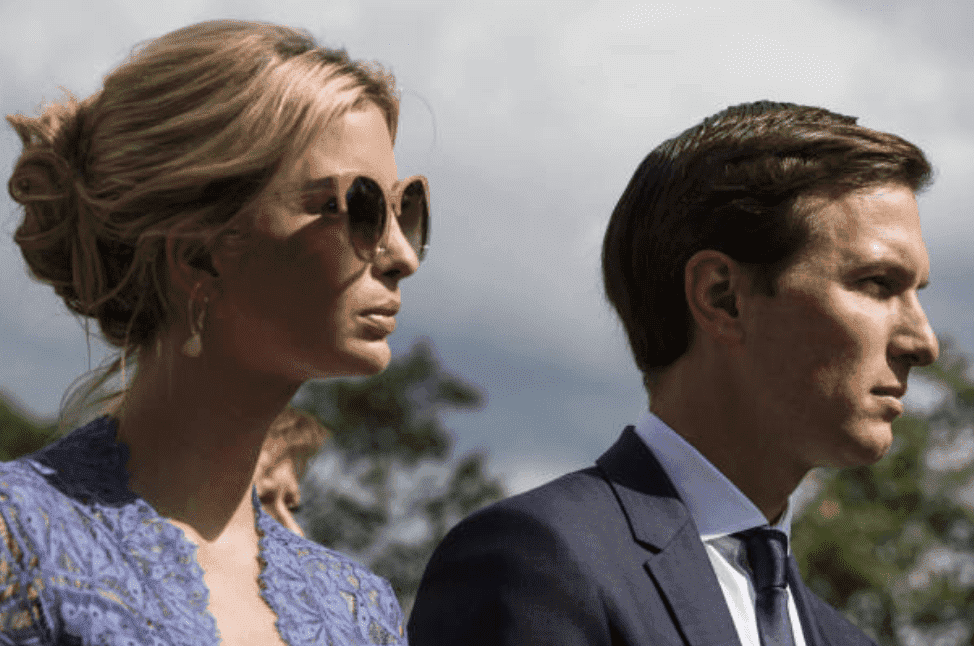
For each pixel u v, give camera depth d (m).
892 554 34.06
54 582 1.52
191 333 1.78
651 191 2.85
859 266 2.62
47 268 1.83
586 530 2.57
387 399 45.38
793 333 2.63
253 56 1.79
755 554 2.71
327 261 1.76
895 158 2.70
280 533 1.94
